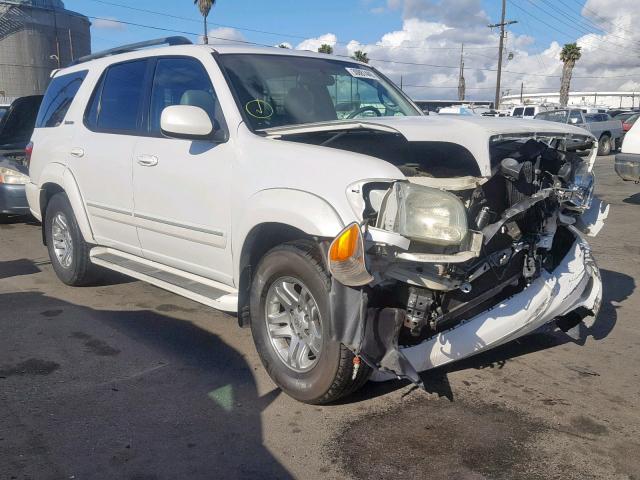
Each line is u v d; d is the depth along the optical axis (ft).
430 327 11.75
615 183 50.55
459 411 12.16
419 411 12.15
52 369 13.97
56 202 19.56
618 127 87.35
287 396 12.71
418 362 11.66
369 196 10.83
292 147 12.38
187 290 14.56
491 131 11.64
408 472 10.19
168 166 14.83
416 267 10.93
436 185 11.29
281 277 12.28
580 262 13.71
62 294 19.48
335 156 11.61
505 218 11.32
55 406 12.27
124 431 11.39
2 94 171.22
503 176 12.00
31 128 33.12
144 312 17.80
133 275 16.46
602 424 11.74
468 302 11.94
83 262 19.21
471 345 11.87
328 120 15.12
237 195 13.01
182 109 13.19
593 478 10.03
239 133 13.43
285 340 12.79
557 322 14.20
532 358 14.75
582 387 13.28
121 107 17.25
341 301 10.75
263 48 16.11
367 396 12.75
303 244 11.93
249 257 13.15
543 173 12.94
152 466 10.34
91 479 9.96
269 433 11.35
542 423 11.74
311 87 15.60
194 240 14.46
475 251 10.71
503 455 10.68
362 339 10.62
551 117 82.48
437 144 13.44
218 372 13.88
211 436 11.25
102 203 17.37
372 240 10.31
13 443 10.93
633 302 19.21
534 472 10.19
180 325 16.76
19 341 15.57
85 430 11.41
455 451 10.78
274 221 11.96
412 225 10.25
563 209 13.88
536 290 12.59
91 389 13.01
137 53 17.24
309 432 11.39
